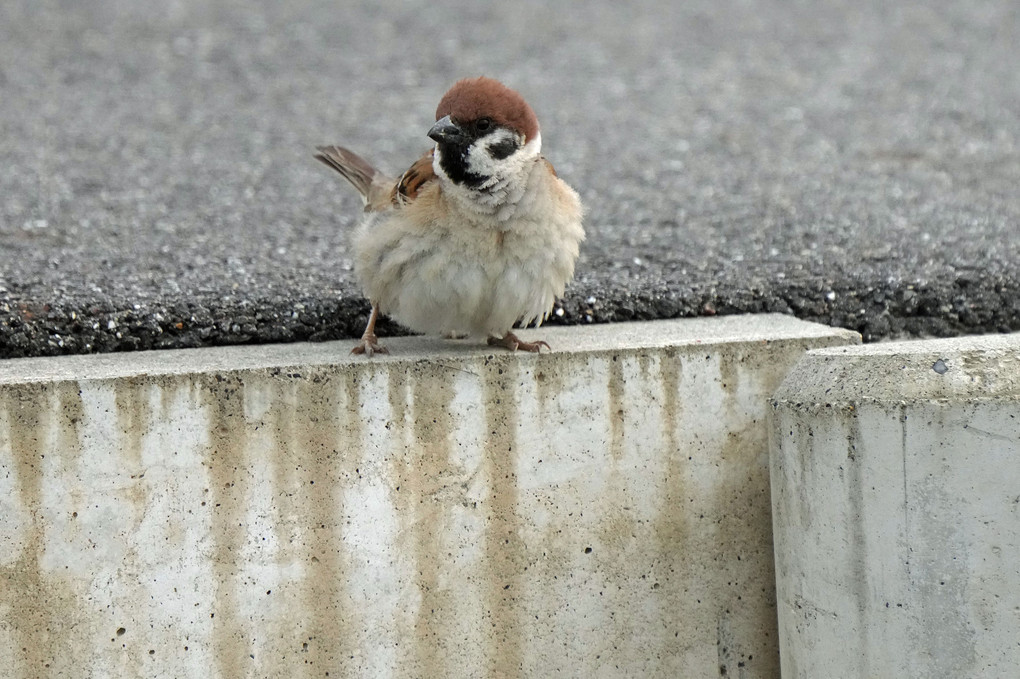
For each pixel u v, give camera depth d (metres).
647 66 18.84
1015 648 5.55
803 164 13.20
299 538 6.40
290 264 9.25
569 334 7.48
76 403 6.02
